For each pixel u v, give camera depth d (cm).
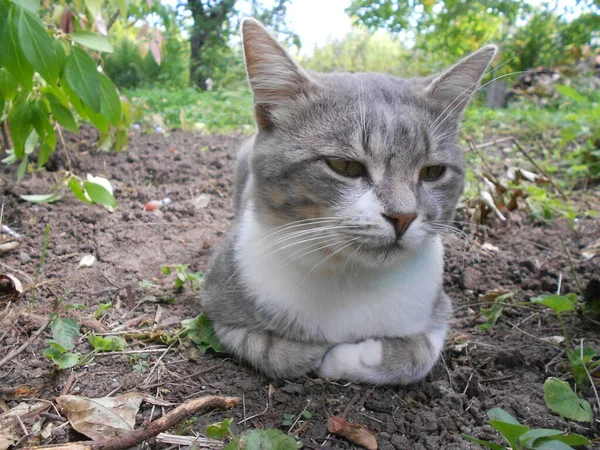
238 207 41
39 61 28
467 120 94
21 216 45
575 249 46
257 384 27
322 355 28
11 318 31
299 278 27
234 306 29
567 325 34
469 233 49
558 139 82
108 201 40
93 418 23
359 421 25
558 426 25
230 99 121
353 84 29
